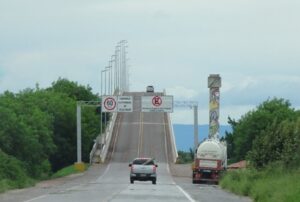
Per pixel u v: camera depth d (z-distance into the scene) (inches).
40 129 4126.5
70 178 3759.8
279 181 1704.0
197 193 1977.1
